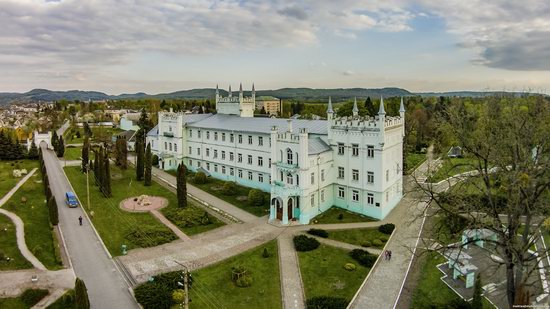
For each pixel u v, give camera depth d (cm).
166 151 10406
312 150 6328
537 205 3394
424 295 4141
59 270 4638
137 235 5641
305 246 5206
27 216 6394
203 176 8625
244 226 6072
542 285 4106
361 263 4838
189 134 9875
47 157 12338
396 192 7038
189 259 4950
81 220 6188
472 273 4247
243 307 3941
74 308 3900
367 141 6300
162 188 8319
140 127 14362
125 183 8731
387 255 4928
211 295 4141
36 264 4744
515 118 4372
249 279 4362
